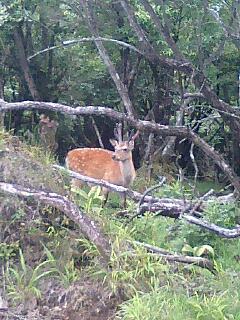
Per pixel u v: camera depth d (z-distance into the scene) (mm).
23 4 15125
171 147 14906
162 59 6277
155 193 9625
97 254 6742
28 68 16594
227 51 13516
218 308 5719
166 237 7734
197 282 6391
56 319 6293
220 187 14719
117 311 6215
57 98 17359
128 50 15312
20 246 7145
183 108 6660
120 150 10922
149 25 12680
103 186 8734
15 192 7070
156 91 15523
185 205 7898
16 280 6770
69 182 8281
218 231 6992
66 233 7121
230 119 6562
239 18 6438
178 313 5723
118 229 6984
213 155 6539
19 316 6316
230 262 7172
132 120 6410
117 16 13898
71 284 6574
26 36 16750
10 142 8047
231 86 15555
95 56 16219
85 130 18078
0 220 7191
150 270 6398
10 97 17766
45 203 7074
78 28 15250
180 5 11023
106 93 16766
